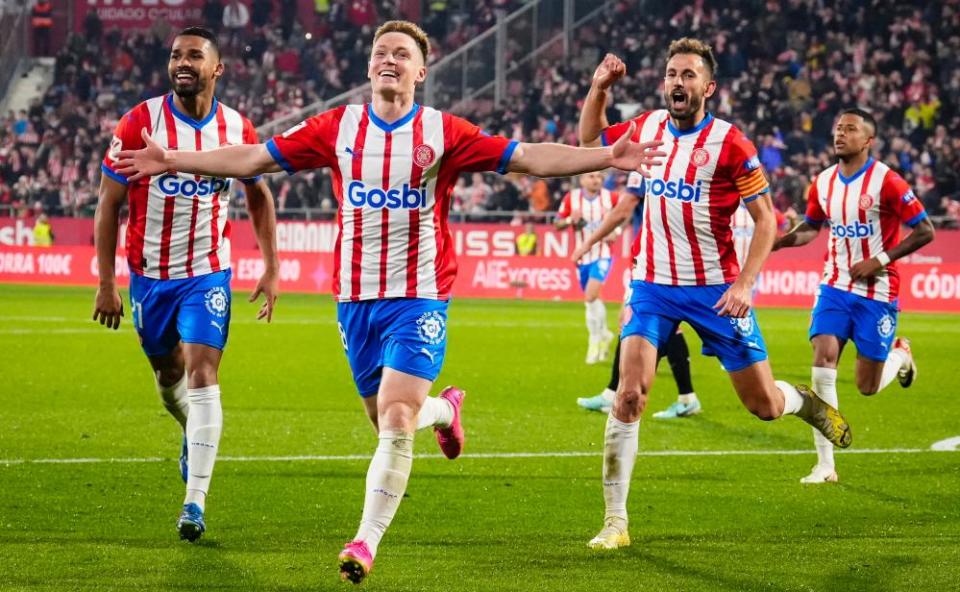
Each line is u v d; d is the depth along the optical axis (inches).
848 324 944.9
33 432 1031.0
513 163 585.9
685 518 732.7
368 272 599.8
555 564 609.3
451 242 613.6
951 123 3351.4
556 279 2999.5
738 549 646.5
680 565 608.4
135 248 725.3
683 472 892.0
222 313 719.7
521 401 1284.4
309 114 3754.9
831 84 3412.9
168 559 609.0
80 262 3312.0
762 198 698.2
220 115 738.2
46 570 580.7
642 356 693.3
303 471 871.7
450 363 1642.5
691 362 1712.6
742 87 3479.3
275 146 591.5
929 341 2015.3
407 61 586.2
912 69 3457.2
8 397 1254.3
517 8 4114.2
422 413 679.1
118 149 715.4
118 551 624.1
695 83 696.4
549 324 2271.2
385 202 591.8
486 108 3786.9
